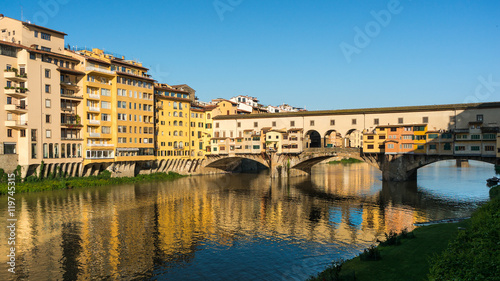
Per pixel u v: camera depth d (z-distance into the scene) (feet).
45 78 239.30
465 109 260.62
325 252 124.88
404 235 114.93
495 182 281.95
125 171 294.46
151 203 205.36
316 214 182.60
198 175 360.89
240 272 108.27
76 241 135.03
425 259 88.58
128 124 288.51
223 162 387.96
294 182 310.45
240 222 165.78
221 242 136.46
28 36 243.40
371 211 188.96
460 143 258.98
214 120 367.25
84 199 209.87
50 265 112.06
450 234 110.11
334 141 604.49
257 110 507.30
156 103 322.75
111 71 276.21
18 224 155.53
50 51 256.52
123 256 120.67
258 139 337.72
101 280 102.01
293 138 322.14
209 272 108.27
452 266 60.90
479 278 54.60
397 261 89.51
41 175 236.84
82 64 263.08
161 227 155.74
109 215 174.60
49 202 197.77
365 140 293.84
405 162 285.23
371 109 298.97
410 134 278.46
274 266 112.68
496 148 245.86
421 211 187.93
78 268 110.11
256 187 278.05
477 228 86.63
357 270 85.40
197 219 170.60
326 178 342.44
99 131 271.28
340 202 215.10
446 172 403.13
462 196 232.73
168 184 286.66
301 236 143.84
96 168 278.05
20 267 110.22
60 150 247.09
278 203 211.82
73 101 259.19
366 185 288.51
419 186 276.62
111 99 280.10
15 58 228.63
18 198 205.05
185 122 349.61
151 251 125.90
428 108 271.90
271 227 157.28
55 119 244.83
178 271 108.99
